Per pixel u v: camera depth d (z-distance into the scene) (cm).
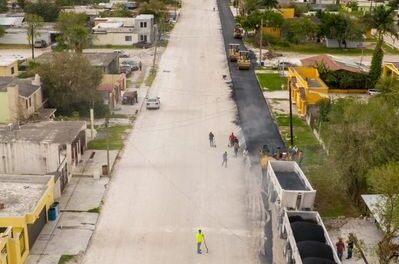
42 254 3719
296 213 3997
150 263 3678
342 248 3725
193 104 7338
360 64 9219
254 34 12144
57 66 6500
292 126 6147
